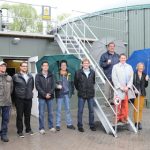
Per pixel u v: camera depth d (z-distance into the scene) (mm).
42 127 4465
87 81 4500
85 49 6094
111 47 4734
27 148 3705
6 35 6008
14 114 6070
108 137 4250
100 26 8367
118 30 7996
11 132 4535
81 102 4539
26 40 6273
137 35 7746
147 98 7398
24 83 4188
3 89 3875
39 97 4391
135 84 4668
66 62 4664
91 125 4633
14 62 7547
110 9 8195
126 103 4520
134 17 7797
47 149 3670
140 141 4043
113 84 4648
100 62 4789
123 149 3674
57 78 4594
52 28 6902
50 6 6957
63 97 4648
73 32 7449
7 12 7176
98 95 5324
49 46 6578
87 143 3939
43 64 4348
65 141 4027
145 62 4801
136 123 4688
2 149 3656
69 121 4762
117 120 4551
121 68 4453
